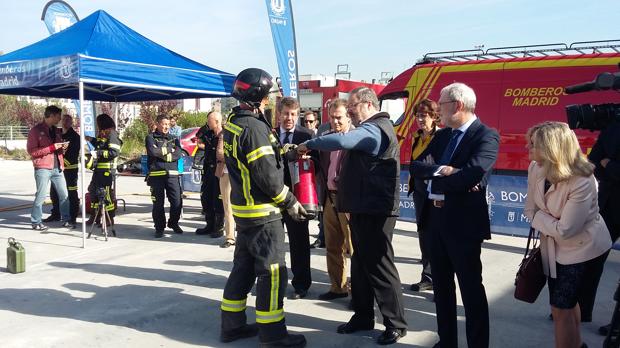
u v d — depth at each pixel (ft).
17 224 27.68
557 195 10.28
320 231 22.91
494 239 25.85
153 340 13.15
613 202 13.76
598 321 14.73
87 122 38.99
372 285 12.97
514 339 13.48
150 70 22.91
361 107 12.64
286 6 32.68
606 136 13.78
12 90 28.48
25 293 16.47
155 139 24.64
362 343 13.10
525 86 23.40
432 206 11.62
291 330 13.83
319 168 15.30
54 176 26.48
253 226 12.28
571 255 10.32
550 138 10.05
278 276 12.38
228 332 13.07
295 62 33.22
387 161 12.25
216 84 26.11
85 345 12.75
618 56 21.38
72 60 20.72
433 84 25.96
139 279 18.13
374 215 12.40
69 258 20.76
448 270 11.59
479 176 10.35
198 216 30.89
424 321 14.60
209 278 18.35
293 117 16.67
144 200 37.65
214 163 24.53
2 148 89.66
